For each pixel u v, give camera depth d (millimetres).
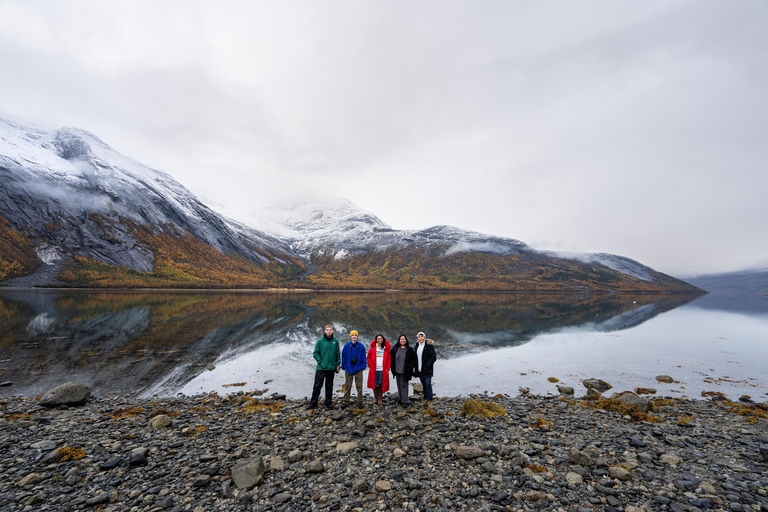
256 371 17984
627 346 27312
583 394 14977
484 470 6727
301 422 9844
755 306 85875
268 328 34062
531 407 12102
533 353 24250
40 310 42531
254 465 6414
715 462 7137
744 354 24359
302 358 21172
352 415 10477
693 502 5480
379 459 7293
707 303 100250
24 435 8492
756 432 9398
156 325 33250
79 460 7070
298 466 6941
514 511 5336
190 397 13445
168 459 7273
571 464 6988
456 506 5520
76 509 5359
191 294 99562
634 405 11977
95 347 22250
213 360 20109
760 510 5199
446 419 9953
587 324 42594
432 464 7039
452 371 18906
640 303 95625
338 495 5871
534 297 124750
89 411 11031
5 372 16141
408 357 11523
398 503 5629
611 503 5508
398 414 10523
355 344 11562
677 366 20688
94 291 96438
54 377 15586
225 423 9914
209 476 6387
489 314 55000
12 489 5848
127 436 8625
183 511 5375
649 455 7434
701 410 12188
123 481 6273
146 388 14680
